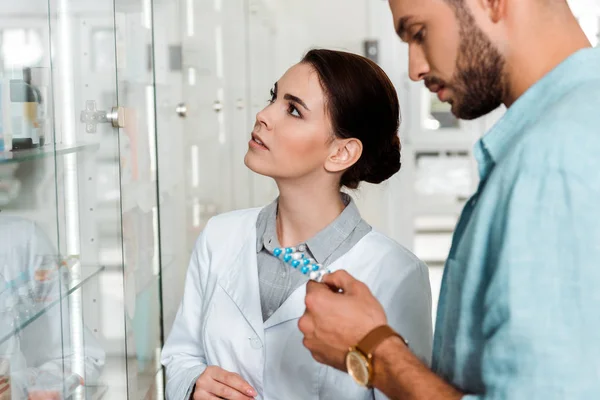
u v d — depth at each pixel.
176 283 2.26
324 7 4.67
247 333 1.32
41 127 1.48
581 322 0.70
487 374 0.75
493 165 0.84
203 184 2.77
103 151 1.63
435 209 4.68
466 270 0.81
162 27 2.16
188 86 2.52
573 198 0.71
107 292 1.66
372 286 1.29
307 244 1.32
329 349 0.90
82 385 1.61
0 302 1.33
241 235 1.40
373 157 1.35
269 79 4.47
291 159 1.29
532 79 0.81
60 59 1.60
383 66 4.66
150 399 1.78
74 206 1.60
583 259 0.70
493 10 0.81
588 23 4.01
